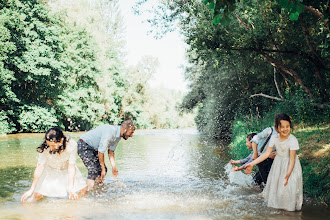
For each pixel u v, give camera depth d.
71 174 4.95
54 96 29.66
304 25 10.54
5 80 23.55
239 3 11.98
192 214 4.07
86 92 33.91
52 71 27.41
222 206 4.46
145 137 22.58
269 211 4.21
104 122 38.28
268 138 5.62
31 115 26.75
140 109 50.56
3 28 22.89
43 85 27.38
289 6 4.24
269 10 10.71
